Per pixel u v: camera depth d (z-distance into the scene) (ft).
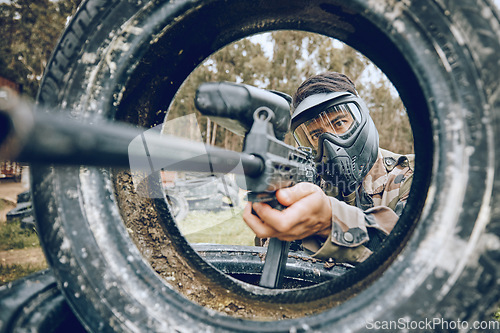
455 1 1.84
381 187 5.01
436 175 1.79
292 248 5.20
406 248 1.80
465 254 1.67
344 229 3.22
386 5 1.98
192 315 1.85
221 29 2.68
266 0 2.44
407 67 2.22
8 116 0.70
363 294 1.82
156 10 2.17
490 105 1.75
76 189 1.99
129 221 2.85
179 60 2.76
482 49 1.79
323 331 1.72
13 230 9.28
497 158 1.71
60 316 2.10
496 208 1.68
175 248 3.16
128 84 2.26
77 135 0.90
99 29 2.11
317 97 4.90
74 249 1.90
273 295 2.94
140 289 1.88
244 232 10.46
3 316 1.86
